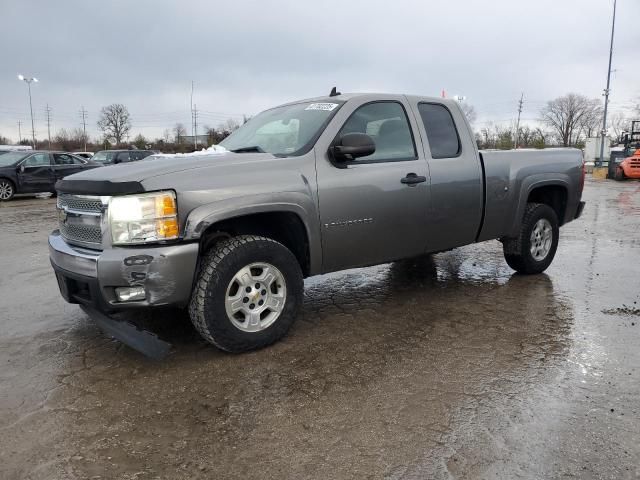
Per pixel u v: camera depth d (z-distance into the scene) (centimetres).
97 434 262
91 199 327
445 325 414
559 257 677
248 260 343
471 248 758
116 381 320
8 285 558
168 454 245
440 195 450
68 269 334
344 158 386
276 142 412
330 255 391
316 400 294
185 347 371
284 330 368
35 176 1678
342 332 399
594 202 1446
